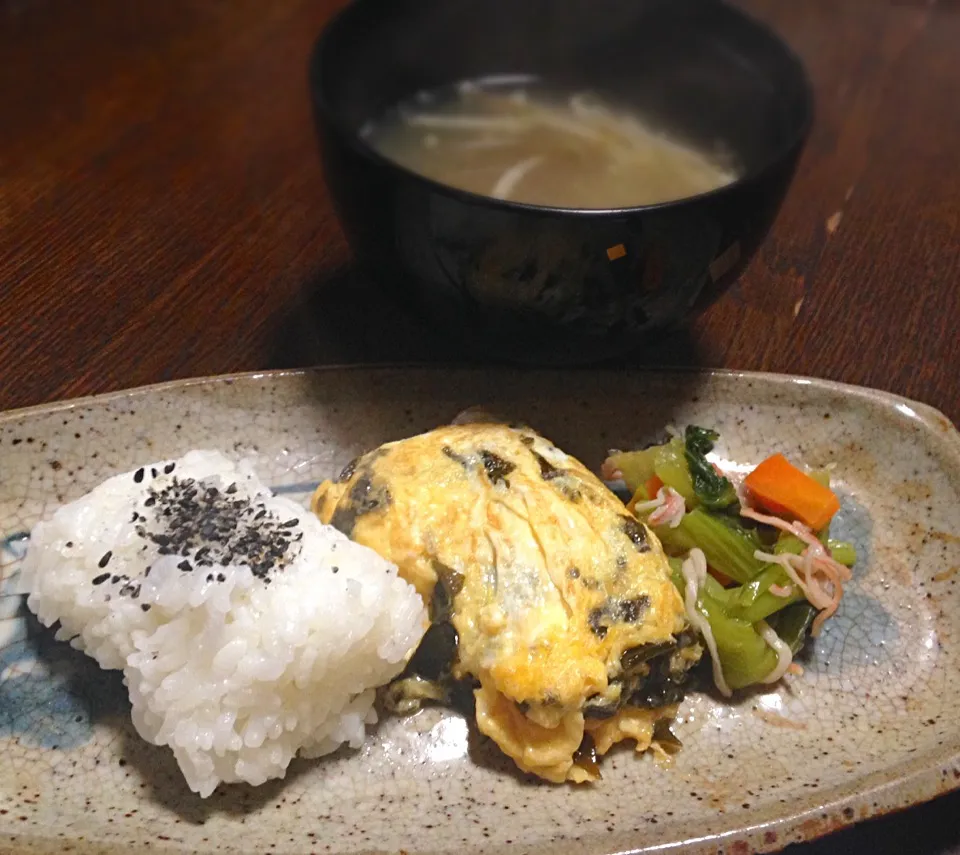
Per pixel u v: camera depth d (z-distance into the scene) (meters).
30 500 0.21
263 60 0.35
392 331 0.26
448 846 0.16
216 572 0.18
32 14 0.36
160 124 0.31
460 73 0.25
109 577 0.18
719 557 0.20
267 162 0.30
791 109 0.20
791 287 0.28
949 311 0.28
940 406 0.25
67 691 0.19
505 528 0.19
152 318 0.25
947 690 0.20
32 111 0.31
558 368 0.23
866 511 0.23
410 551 0.19
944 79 0.38
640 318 0.20
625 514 0.20
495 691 0.18
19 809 0.17
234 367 0.24
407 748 0.18
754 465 0.23
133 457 0.22
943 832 0.18
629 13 0.23
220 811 0.17
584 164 0.23
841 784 0.17
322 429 0.23
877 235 0.30
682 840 0.16
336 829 0.17
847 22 0.41
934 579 0.21
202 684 0.17
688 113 0.24
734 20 0.22
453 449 0.20
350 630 0.18
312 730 0.18
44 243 0.27
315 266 0.27
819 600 0.20
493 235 0.18
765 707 0.19
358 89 0.22
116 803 0.17
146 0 0.37
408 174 0.18
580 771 0.18
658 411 0.23
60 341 0.24
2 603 0.19
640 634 0.18
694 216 0.18
